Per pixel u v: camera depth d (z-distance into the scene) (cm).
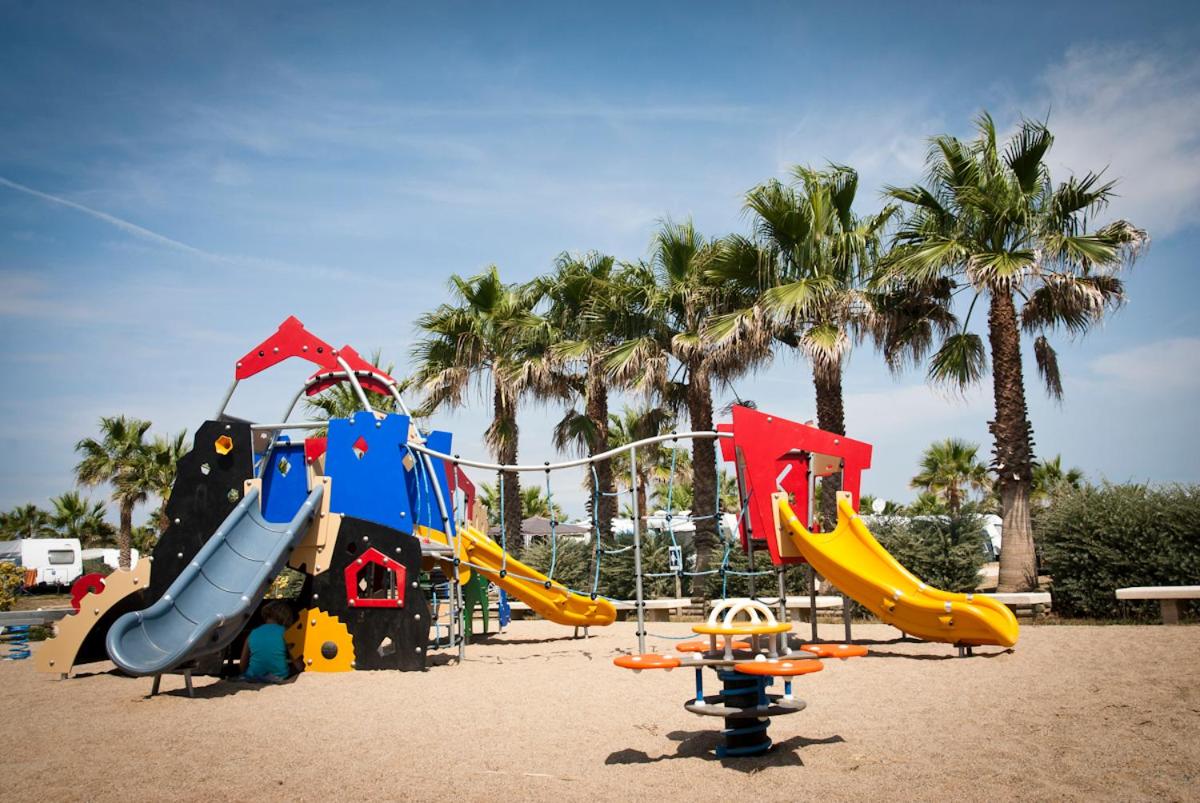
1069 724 549
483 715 654
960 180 1452
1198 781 416
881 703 645
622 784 447
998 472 1411
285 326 1200
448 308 2070
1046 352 1531
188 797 452
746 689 490
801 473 1034
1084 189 1380
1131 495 1303
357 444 992
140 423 3341
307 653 924
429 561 1109
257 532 924
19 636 1187
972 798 402
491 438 2050
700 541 1720
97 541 4456
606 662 954
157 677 792
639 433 2106
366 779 475
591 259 2098
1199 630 1002
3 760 545
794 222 1577
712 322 1700
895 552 1434
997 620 847
